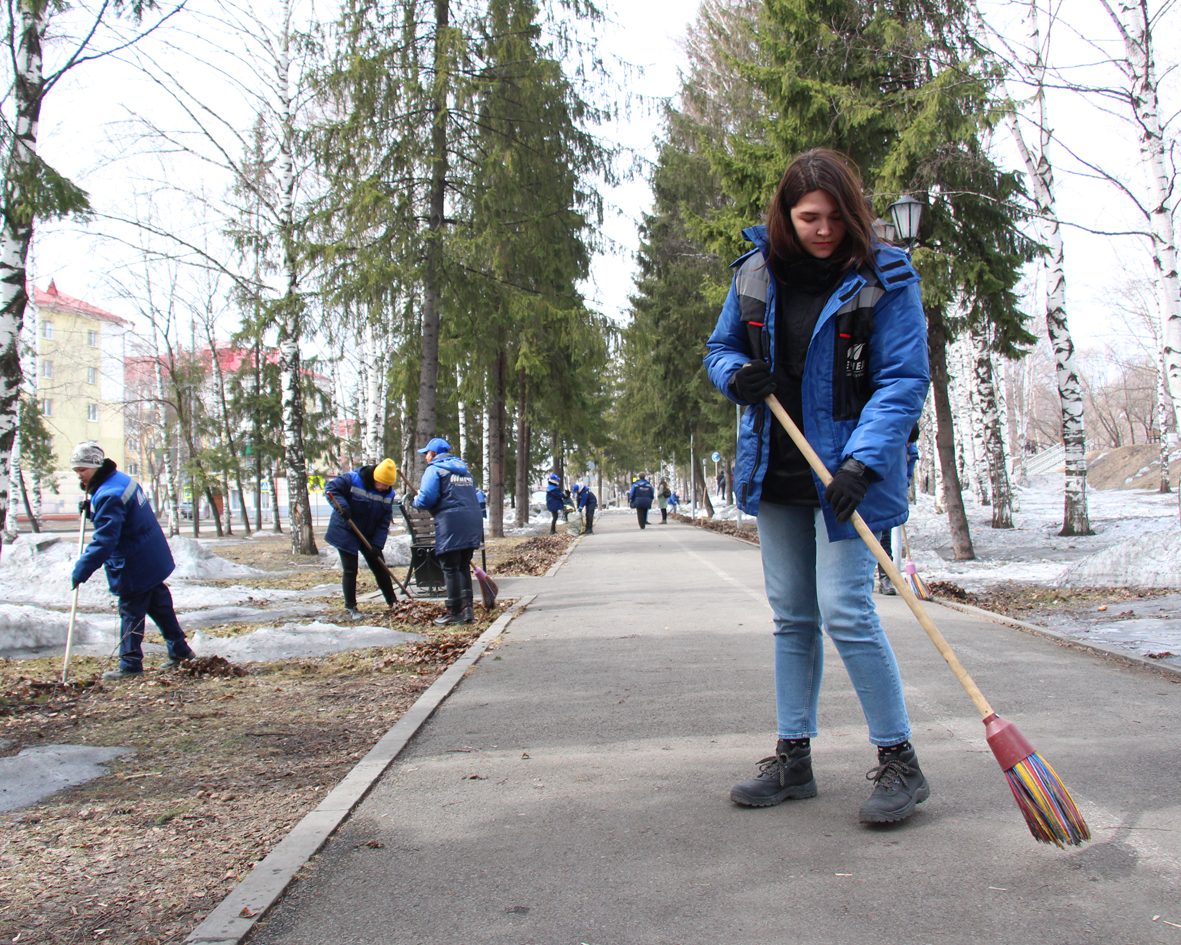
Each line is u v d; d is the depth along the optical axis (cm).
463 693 570
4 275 988
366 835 325
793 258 315
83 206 954
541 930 245
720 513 4088
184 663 682
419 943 241
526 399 2919
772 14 1427
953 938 228
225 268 1767
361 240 1566
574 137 1719
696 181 2523
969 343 3200
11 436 1009
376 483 1035
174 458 3847
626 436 4062
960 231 1371
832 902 251
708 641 736
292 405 2139
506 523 3866
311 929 252
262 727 504
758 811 328
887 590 1013
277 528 3956
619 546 2234
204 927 252
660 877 275
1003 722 279
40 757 427
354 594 1025
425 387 1659
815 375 313
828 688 536
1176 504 3106
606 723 476
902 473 315
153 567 680
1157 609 841
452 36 1509
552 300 1741
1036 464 6950
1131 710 462
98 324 3953
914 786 313
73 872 302
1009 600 988
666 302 2783
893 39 1288
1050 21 1149
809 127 1387
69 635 647
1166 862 267
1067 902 244
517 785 375
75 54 930
